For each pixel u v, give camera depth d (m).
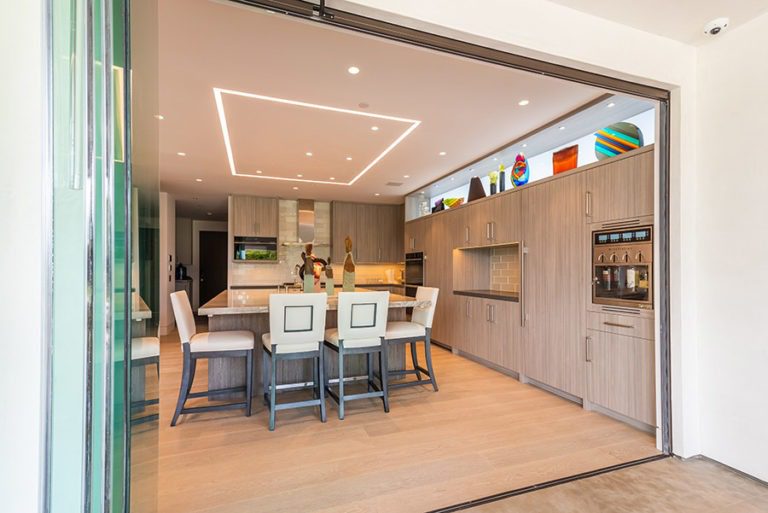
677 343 2.29
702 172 2.29
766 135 2.01
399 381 3.80
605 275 2.90
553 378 3.38
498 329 4.16
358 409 3.05
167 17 2.00
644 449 2.38
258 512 1.75
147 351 1.26
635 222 2.66
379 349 3.06
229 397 3.27
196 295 9.94
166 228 6.64
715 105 2.23
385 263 7.69
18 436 0.82
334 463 2.19
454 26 1.71
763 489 1.94
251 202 6.82
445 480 2.02
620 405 2.75
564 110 3.21
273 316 2.69
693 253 2.31
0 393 0.80
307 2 1.50
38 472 0.83
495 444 2.44
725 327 2.17
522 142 3.92
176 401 3.21
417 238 6.25
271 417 2.65
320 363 2.83
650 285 2.55
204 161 4.68
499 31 1.81
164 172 5.21
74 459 0.87
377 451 2.34
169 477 2.04
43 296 0.84
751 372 2.06
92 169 0.87
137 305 1.16
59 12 0.85
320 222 7.40
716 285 2.21
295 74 2.61
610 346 2.84
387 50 2.32
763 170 2.02
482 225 4.51
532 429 2.67
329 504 1.81
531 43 1.88
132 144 1.12
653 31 2.18
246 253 6.74
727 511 1.77
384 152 4.35
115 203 0.99
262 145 4.09
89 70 0.87
